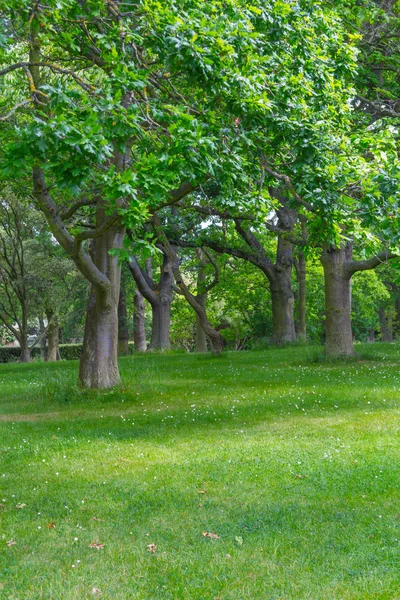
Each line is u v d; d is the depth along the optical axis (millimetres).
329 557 5547
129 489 7797
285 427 11500
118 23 10641
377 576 5137
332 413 12742
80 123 7703
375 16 20438
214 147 8961
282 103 10758
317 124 10617
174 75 10945
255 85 10000
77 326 52656
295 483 7801
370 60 21391
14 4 9875
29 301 37875
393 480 7766
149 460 9297
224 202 10461
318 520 6488
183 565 5457
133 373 20344
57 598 4887
